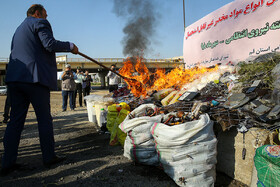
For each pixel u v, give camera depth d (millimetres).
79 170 2750
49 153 2877
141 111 3258
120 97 5371
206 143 2260
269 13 4066
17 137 2725
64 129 5199
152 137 2742
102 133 4637
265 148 1889
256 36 4352
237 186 2277
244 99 2840
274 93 2633
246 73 3670
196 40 6219
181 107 3301
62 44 2824
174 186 2322
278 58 3504
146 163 2783
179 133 2254
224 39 5184
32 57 2652
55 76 2943
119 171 2701
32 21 2684
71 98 8820
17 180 2496
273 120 2303
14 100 2713
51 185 2369
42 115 2812
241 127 2361
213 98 3480
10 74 2652
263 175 1883
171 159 2348
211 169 2271
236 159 2400
